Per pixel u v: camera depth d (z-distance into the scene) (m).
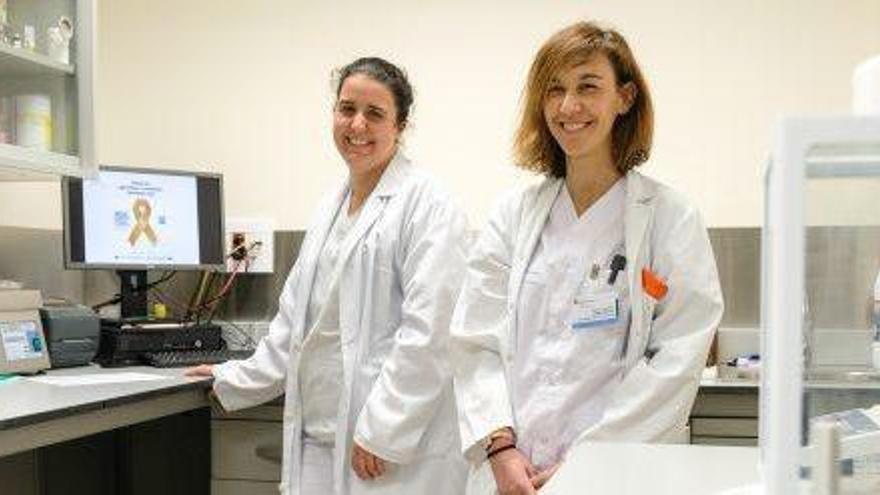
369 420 1.89
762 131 2.63
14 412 1.60
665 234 1.54
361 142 2.10
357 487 1.94
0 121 2.12
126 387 1.97
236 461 2.40
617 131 1.62
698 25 2.68
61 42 2.22
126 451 2.79
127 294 2.68
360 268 2.04
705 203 2.66
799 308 0.69
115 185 2.59
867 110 0.83
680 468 1.07
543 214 1.64
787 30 2.62
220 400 2.19
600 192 1.62
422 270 1.95
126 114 3.04
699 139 2.67
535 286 1.59
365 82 2.09
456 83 2.84
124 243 2.60
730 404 2.19
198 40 3.01
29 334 2.19
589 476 1.03
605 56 1.53
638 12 2.71
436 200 2.04
